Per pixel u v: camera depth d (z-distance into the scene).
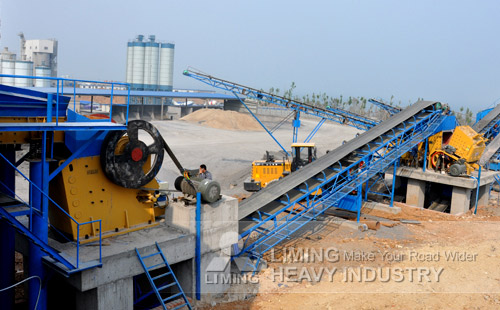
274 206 16.73
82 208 11.28
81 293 10.71
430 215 23.14
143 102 85.50
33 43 135.50
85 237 11.32
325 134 72.19
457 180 24.25
